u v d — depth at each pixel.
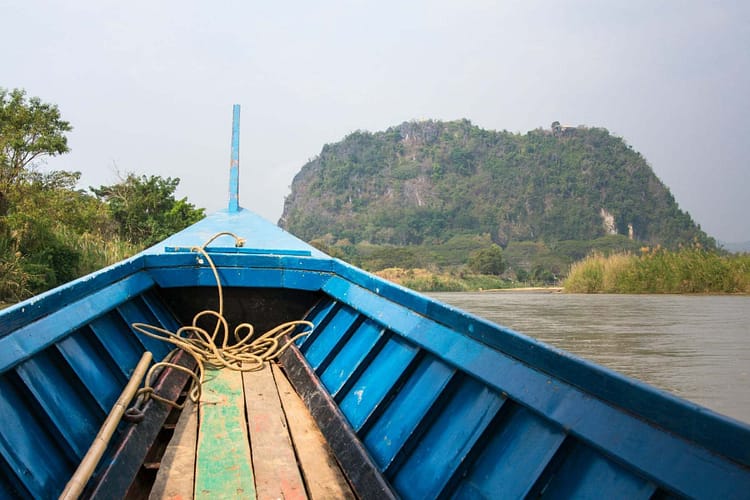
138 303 4.09
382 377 2.99
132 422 2.69
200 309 4.71
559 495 1.66
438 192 192.88
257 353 4.34
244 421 3.20
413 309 3.01
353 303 3.78
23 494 1.94
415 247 152.38
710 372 8.27
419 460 2.31
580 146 199.25
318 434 3.09
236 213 8.66
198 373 3.97
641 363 9.03
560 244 164.12
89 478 2.13
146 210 36.22
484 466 1.99
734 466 1.18
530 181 188.25
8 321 2.29
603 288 30.08
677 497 1.28
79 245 23.92
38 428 2.27
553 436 1.78
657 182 192.88
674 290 27.73
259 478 2.61
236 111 9.71
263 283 4.47
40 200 24.98
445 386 2.41
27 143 26.36
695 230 179.00
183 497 2.42
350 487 2.55
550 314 17.67
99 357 3.08
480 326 2.31
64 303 2.85
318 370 3.70
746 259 27.58
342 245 154.62
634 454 1.41
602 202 180.88
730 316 16.22
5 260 19.28
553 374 1.84
